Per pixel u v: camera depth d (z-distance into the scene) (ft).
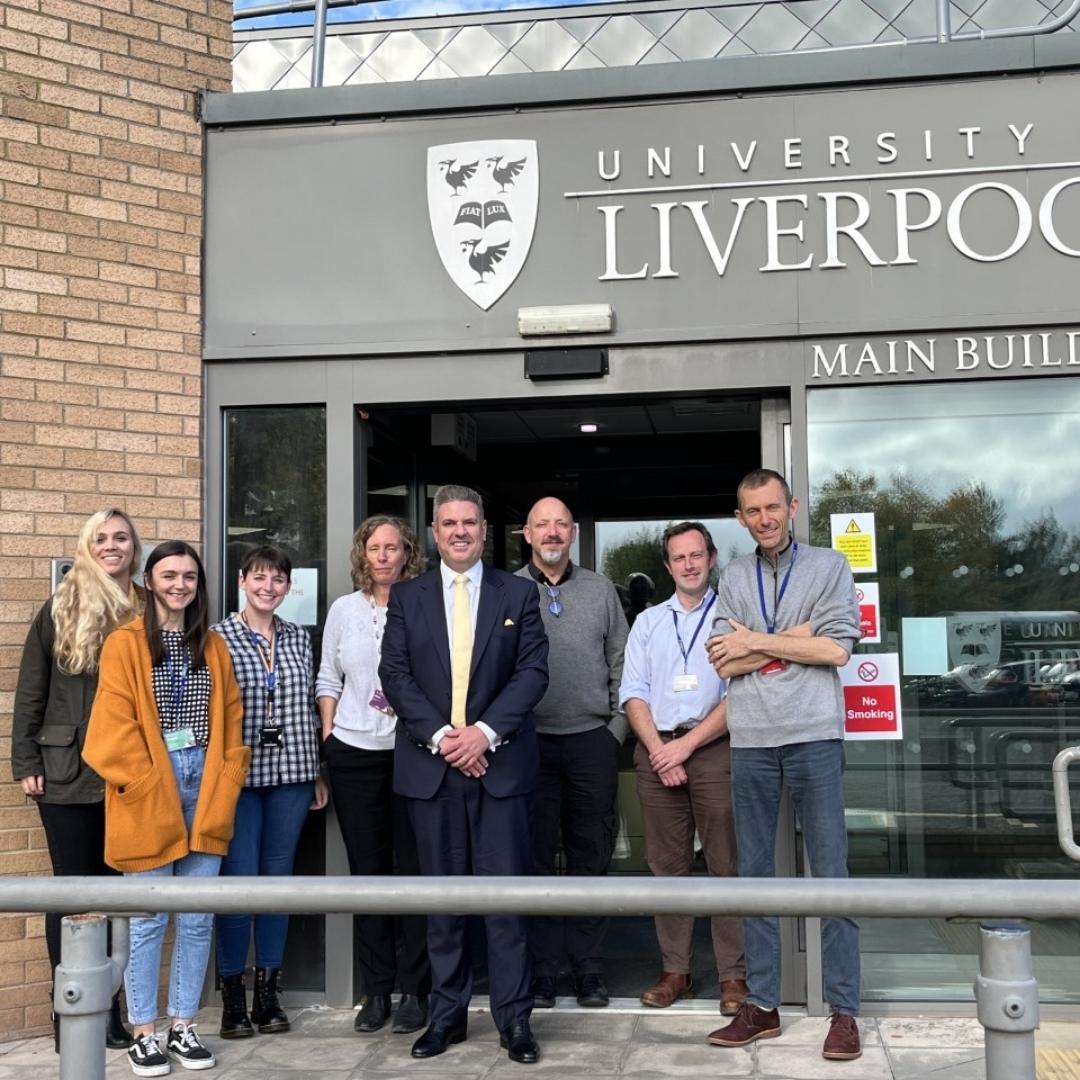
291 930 15.51
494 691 13.16
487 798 13.10
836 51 14.78
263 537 15.85
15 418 14.69
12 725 13.92
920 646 14.62
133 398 15.37
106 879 6.31
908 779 14.57
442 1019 13.47
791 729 13.10
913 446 14.74
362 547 14.78
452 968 13.55
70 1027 6.34
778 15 23.13
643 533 22.65
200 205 15.84
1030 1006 5.78
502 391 15.35
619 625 15.47
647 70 15.07
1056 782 11.17
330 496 15.61
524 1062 12.96
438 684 13.15
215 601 15.79
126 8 15.52
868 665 14.67
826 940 13.08
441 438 18.74
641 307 15.07
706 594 15.01
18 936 14.23
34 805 14.38
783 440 15.28
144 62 15.60
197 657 13.16
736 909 5.90
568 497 22.91
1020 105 14.52
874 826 14.58
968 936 6.57
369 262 15.56
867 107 14.76
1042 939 13.78
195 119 15.85
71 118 15.15
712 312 14.93
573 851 15.15
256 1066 13.16
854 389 14.85
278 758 14.21
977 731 14.49
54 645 13.41
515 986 13.12
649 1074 12.59
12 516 14.60
